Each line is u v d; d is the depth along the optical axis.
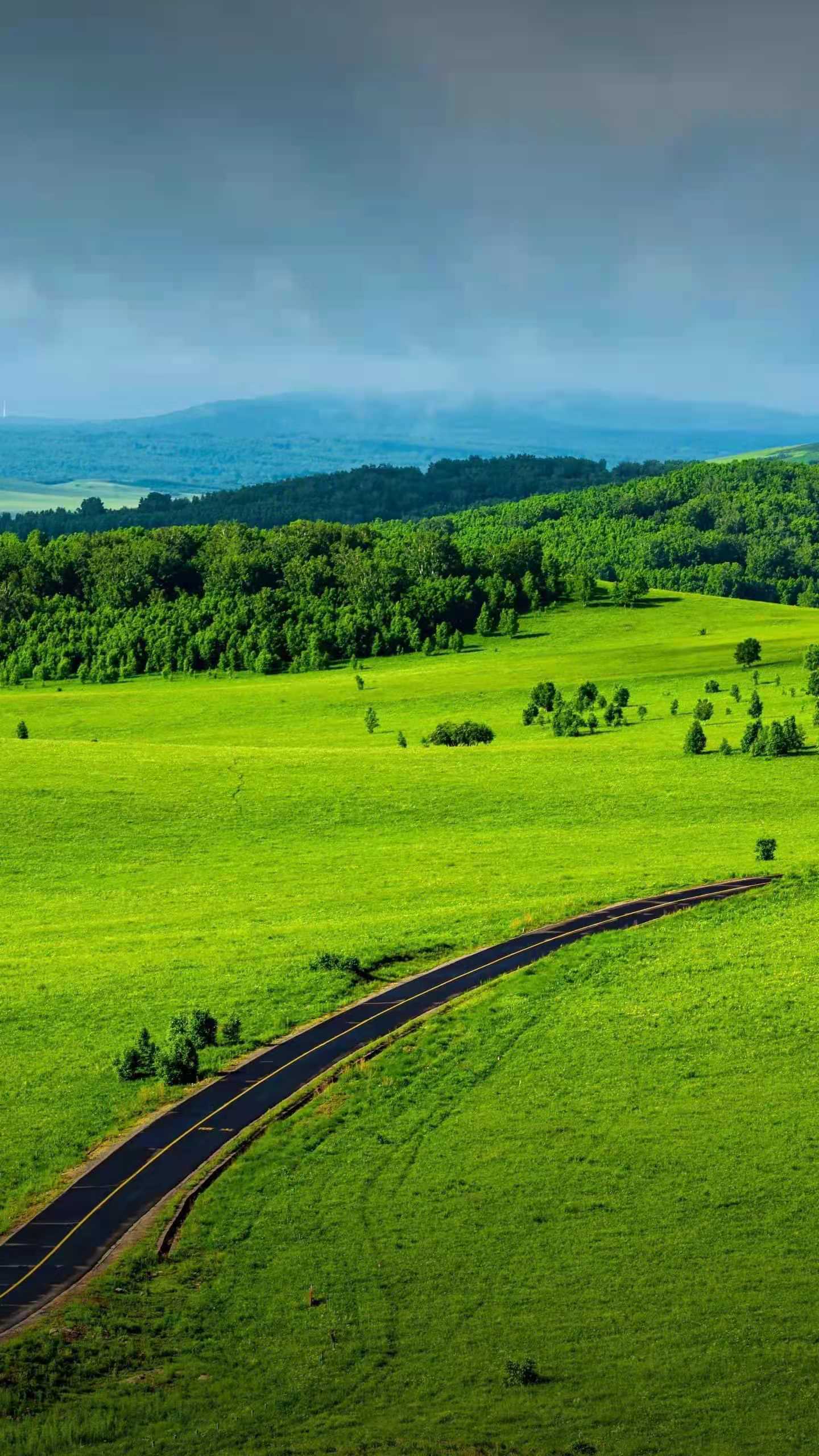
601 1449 42.00
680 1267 53.56
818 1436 42.69
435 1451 41.81
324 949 92.25
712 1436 42.78
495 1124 66.62
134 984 86.62
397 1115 67.94
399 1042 76.56
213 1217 57.97
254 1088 70.88
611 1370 46.78
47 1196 59.53
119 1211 58.22
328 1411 44.44
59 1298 51.44
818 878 104.44
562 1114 67.56
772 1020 78.31
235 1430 43.09
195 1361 47.62
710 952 89.75
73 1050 76.12
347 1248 55.44
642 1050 74.81
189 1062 72.06
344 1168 62.34
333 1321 50.06
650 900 101.06
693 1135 64.94
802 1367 46.72
